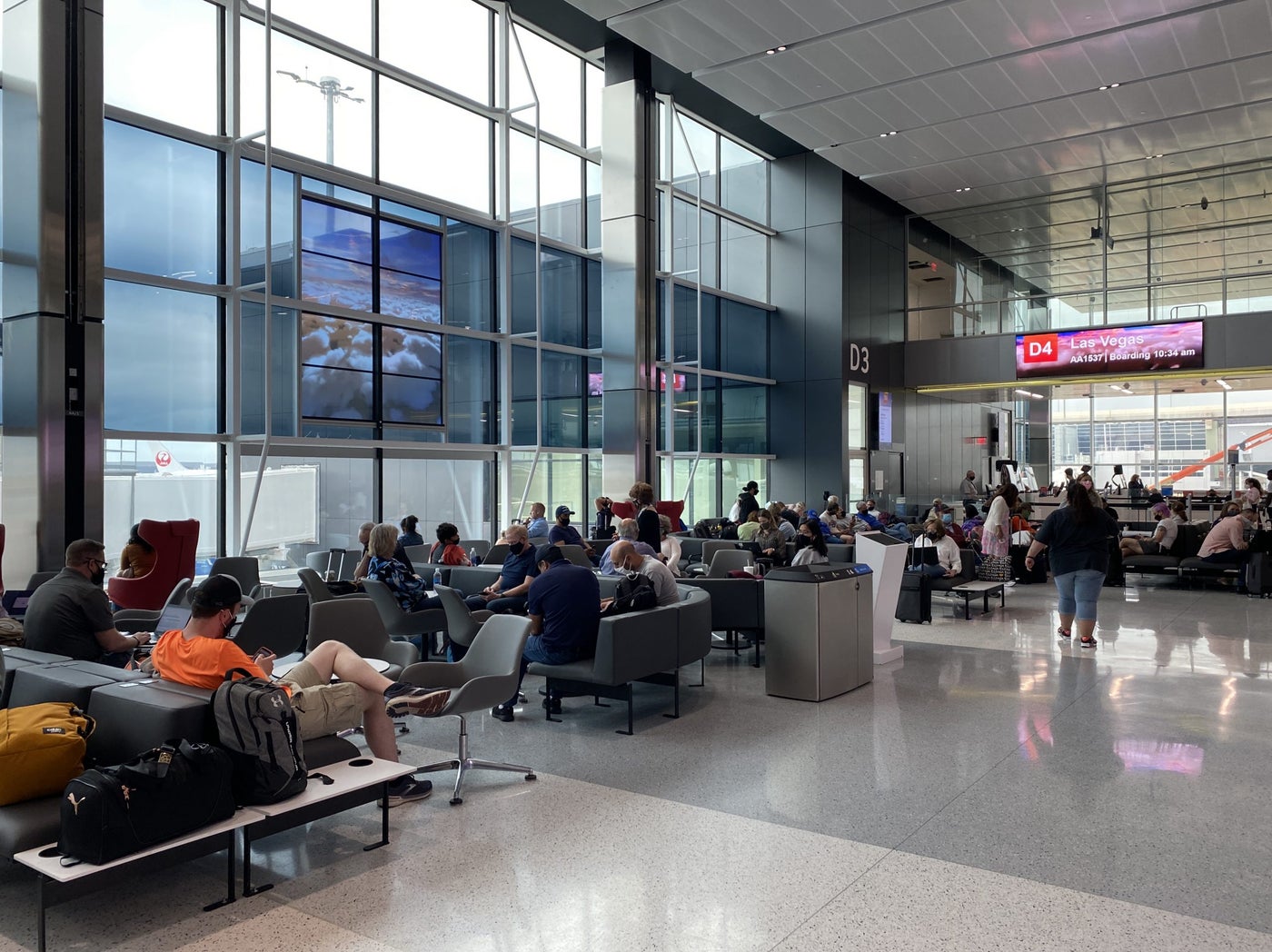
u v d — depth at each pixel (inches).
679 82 643.5
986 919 129.5
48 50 303.7
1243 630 381.1
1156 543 544.4
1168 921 128.8
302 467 445.4
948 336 886.4
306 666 175.9
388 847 156.3
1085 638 345.4
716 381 770.8
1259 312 719.1
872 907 133.6
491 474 547.2
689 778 193.9
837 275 808.3
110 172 368.5
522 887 140.3
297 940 123.1
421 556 404.5
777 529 427.5
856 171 753.6
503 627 198.2
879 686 282.5
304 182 442.0
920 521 799.1
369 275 474.9
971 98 585.3
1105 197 796.6
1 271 313.4
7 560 306.2
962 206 870.4
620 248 579.2
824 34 492.1
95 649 203.0
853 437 822.5
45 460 301.7
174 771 125.3
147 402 382.6
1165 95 581.3
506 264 547.2
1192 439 929.5
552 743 221.6
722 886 140.7
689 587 296.8
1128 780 191.0
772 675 270.8
